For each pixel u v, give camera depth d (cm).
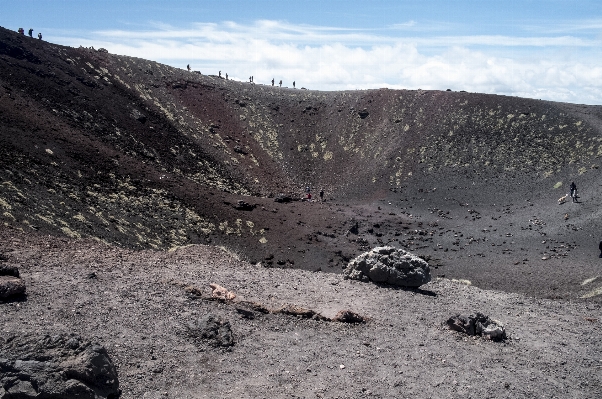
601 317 1744
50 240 1964
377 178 6469
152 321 1214
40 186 3334
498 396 1068
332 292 1761
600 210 4453
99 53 7719
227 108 8019
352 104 8369
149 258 1934
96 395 829
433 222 4981
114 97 6394
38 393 780
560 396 1100
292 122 8119
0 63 5416
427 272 1961
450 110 7506
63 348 873
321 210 5297
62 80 5944
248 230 4306
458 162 6381
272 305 1514
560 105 7206
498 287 3128
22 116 4438
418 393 1048
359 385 1059
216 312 1355
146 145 5575
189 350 1109
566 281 3102
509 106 7294
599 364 1293
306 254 4019
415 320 1533
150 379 959
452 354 1284
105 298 1302
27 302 1190
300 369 1107
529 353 1340
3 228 2047
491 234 4475
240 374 1045
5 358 809
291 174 6881
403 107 7888
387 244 4378
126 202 3872
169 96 7544
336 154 7306
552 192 5309
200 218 4178
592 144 6016
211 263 2023
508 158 6212
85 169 4088
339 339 1317
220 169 6041
